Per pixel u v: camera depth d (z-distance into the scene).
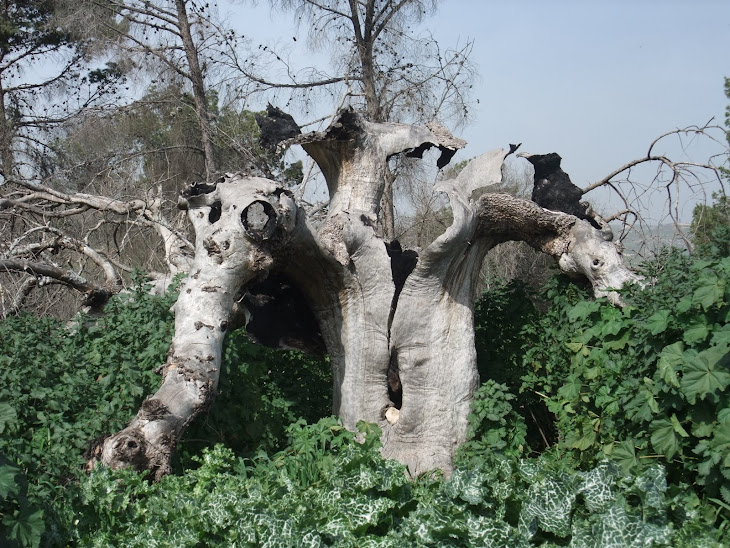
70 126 19.98
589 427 7.29
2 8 23.33
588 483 5.09
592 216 9.08
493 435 7.84
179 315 7.29
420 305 8.25
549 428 9.09
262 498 5.30
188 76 19.00
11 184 13.76
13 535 5.05
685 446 6.16
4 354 7.20
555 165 9.12
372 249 8.22
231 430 7.75
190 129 19.77
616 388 6.96
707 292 5.78
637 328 6.62
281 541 4.82
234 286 7.44
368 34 17.16
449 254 8.10
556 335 8.61
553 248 8.69
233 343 7.74
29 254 11.33
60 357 7.18
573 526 4.90
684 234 10.05
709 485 5.72
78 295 12.41
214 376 7.01
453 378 8.25
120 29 19.17
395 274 8.93
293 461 6.66
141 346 7.47
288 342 9.00
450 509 5.02
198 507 5.29
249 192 7.51
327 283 8.23
